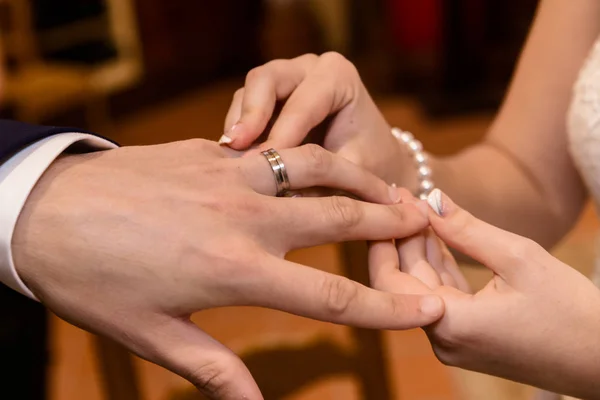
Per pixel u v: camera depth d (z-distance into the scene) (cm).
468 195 81
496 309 64
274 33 397
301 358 88
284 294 63
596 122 74
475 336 64
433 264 69
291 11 389
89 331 65
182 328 63
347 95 74
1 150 64
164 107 346
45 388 110
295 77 74
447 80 300
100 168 65
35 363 106
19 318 102
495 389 135
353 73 74
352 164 70
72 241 63
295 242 65
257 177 67
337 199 67
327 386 153
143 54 332
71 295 63
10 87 222
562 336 63
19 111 221
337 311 63
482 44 296
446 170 81
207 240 63
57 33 260
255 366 88
